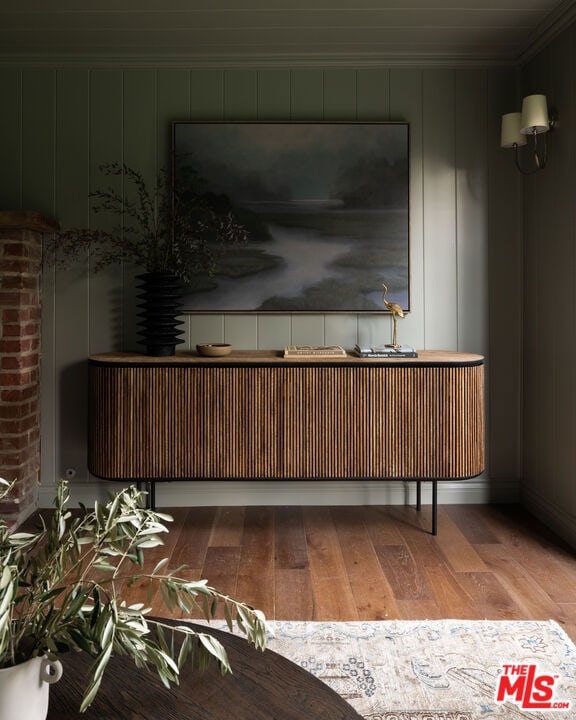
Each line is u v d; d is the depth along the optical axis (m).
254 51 3.25
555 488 3.02
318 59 3.30
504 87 3.34
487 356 3.40
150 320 3.06
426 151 3.35
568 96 2.82
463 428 2.89
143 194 3.30
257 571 2.54
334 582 2.45
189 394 2.88
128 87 3.30
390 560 2.66
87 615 0.92
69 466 3.34
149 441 2.88
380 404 2.88
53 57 3.27
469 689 1.72
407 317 3.37
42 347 3.32
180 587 0.94
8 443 3.04
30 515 3.20
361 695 1.70
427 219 3.36
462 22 2.97
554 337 3.00
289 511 3.31
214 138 3.28
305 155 3.30
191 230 3.27
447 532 3.00
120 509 0.97
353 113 3.33
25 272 3.09
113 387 2.88
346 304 3.33
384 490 3.41
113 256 3.29
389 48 3.23
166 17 2.90
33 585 0.94
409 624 2.09
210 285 3.32
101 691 0.99
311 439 2.89
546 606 2.25
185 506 3.38
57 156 3.29
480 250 3.37
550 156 3.02
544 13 2.88
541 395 3.16
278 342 3.36
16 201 3.30
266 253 3.32
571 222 2.82
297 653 1.91
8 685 0.84
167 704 0.96
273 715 0.93
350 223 3.31
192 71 3.31
